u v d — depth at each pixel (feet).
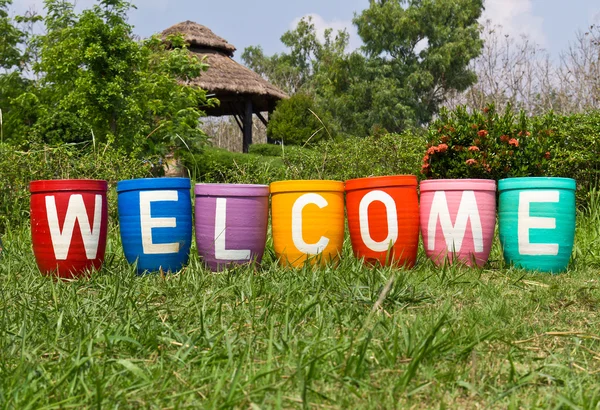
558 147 27.02
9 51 65.87
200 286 13.07
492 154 24.09
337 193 16.06
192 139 41.65
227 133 144.56
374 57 121.60
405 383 7.72
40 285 13.92
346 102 115.65
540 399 7.46
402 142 30.30
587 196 26.35
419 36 121.19
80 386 7.71
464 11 119.24
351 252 17.47
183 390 7.73
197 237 15.84
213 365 8.54
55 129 40.14
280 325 10.37
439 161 25.02
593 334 10.09
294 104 75.97
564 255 16.44
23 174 24.66
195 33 76.07
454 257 15.94
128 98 41.52
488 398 7.59
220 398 7.33
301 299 12.05
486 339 9.70
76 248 15.25
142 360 8.85
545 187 16.30
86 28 41.27
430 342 8.78
